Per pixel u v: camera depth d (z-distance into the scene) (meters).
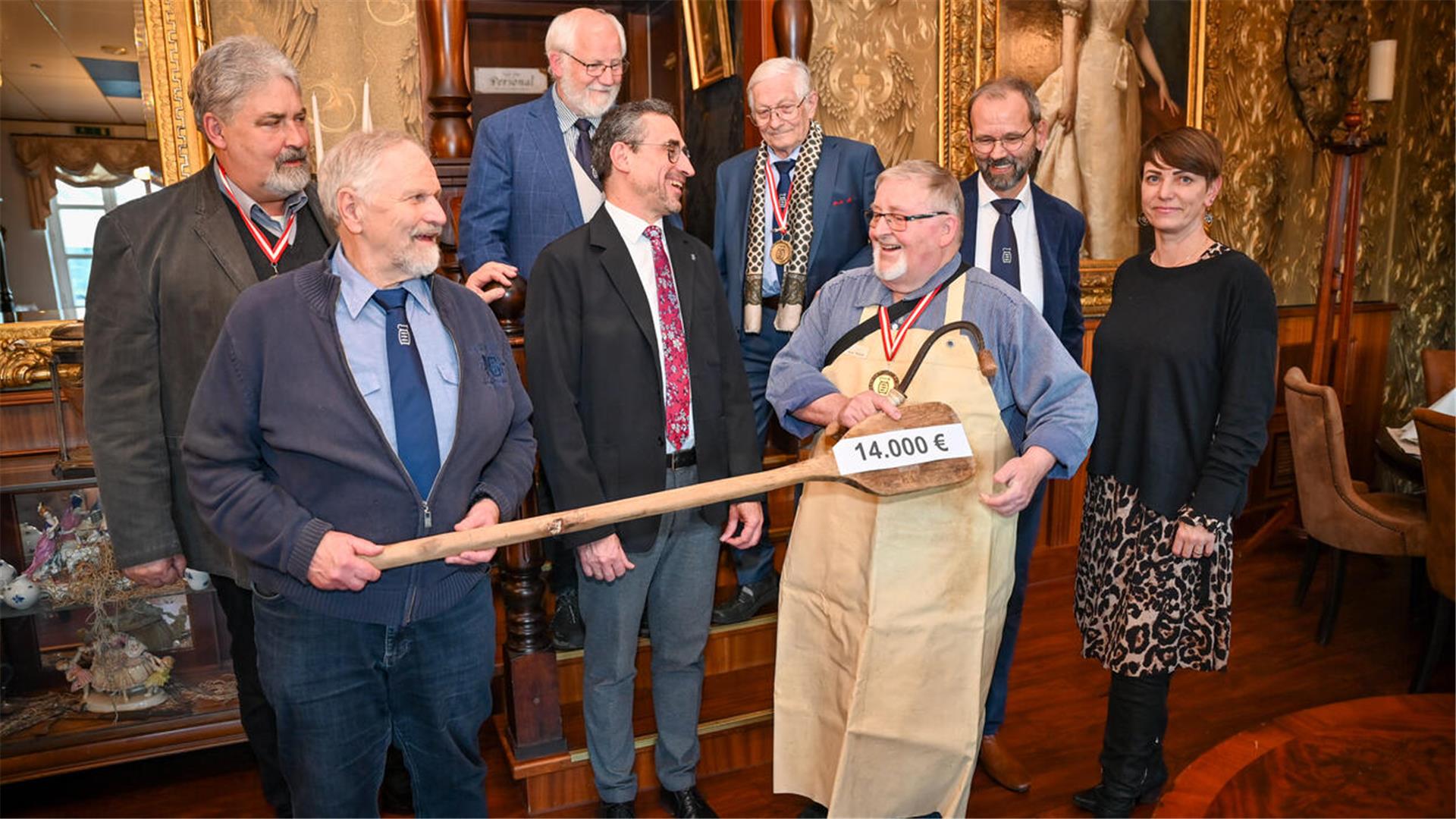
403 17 2.96
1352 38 4.36
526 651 2.21
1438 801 1.33
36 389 2.50
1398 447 3.23
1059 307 2.26
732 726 2.39
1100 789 2.21
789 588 1.97
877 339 1.84
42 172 2.51
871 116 3.45
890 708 1.83
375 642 1.50
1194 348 1.95
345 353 1.43
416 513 1.46
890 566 1.77
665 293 1.93
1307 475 3.27
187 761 2.56
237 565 1.78
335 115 2.91
